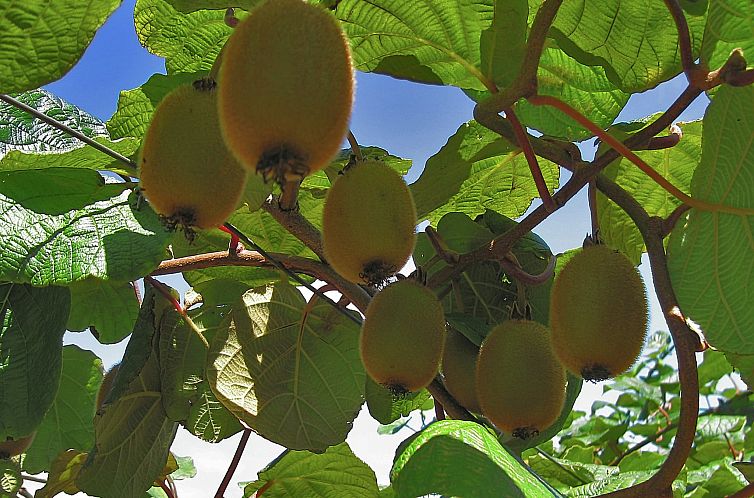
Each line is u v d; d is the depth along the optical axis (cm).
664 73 53
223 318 62
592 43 53
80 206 49
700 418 117
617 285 48
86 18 41
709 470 98
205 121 41
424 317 49
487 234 62
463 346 57
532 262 63
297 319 61
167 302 64
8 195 47
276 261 57
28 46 42
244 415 57
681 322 45
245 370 58
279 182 35
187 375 64
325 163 36
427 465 42
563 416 60
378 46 55
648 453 104
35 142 57
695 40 52
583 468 77
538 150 55
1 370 51
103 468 62
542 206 52
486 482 41
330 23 37
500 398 51
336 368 60
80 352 76
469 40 54
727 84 45
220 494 63
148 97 56
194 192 40
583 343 48
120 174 55
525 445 58
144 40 56
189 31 56
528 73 46
